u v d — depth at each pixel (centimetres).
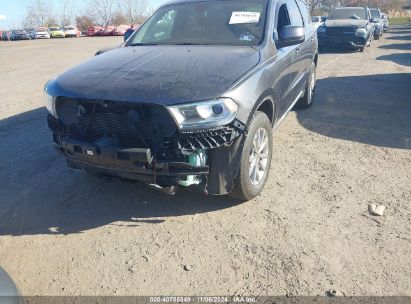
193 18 465
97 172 353
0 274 222
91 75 356
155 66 357
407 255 312
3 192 425
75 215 380
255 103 345
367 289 280
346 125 608
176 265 309
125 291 286
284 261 309
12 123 668
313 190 411
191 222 362
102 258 320
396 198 394
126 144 329
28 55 1947
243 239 337
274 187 418
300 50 532
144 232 351
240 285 288
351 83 912
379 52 1553
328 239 333
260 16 445
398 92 813
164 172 317
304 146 527
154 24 487
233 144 332
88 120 338
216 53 383
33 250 332
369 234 338
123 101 311
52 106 357
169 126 311
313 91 716
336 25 1560
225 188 343
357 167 462
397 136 558
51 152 530
